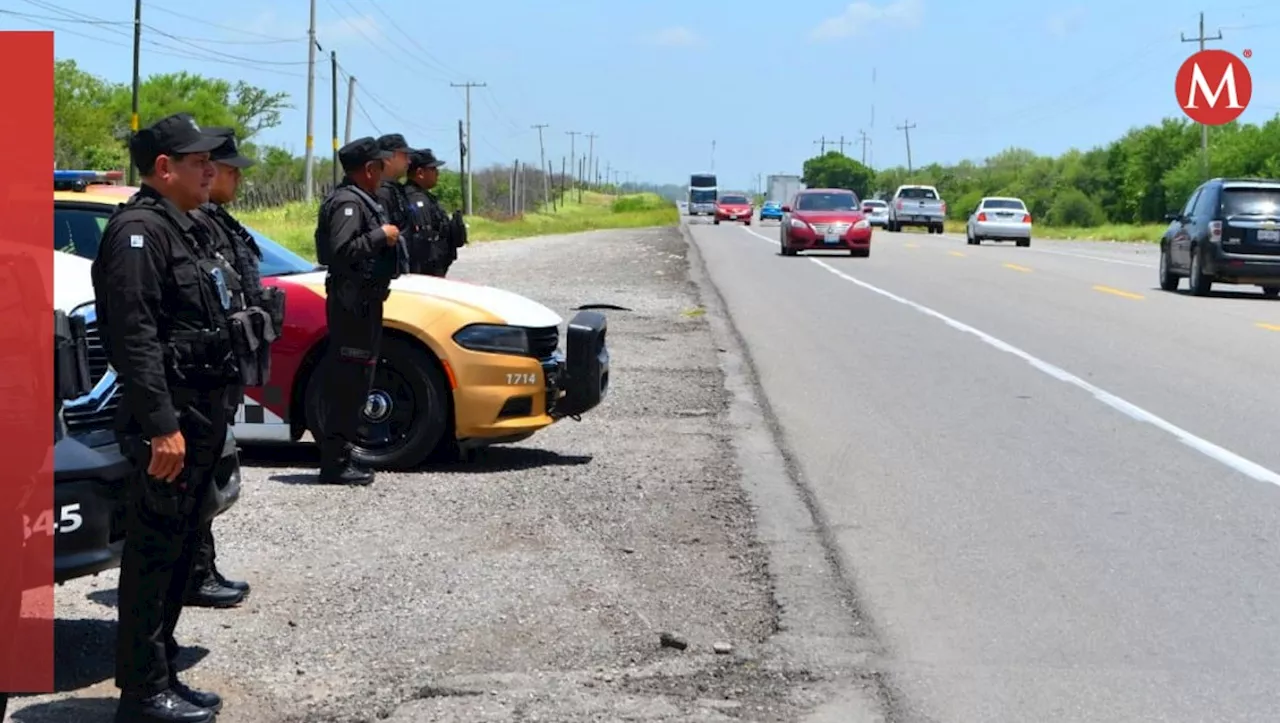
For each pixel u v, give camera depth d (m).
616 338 16.81
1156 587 6.62
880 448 10.00
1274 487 8.78
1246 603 6.38
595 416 11.30
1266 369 14.23
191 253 4.67
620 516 7.87
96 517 5.13
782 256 36.66
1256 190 23.28
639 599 6.33
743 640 5.79
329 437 8.51
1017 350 15.70
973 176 141.88
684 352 15.48
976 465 9.43
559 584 6.54
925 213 67.50
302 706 5.01
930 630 5.95
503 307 9.12
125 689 4.76
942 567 6.93
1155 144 87.06
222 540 7.23
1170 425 10.96
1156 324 18.64
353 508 7.97
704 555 7.10
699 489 8.58
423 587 6.45
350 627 5.89
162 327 4.63
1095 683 5.34
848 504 8.27
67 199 8.18
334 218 8.24
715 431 10.65
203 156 4.70
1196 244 23.64
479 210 99.12
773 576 6.73
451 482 8.69
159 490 4.66
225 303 4.73
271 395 9.02
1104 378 13.53
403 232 10.39
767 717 4.95
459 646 5.67
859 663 5.53
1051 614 6.19
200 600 6.11
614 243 44.12
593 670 5.41
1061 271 30.39
